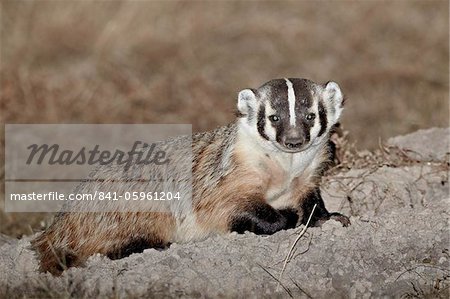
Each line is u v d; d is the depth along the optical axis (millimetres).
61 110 21219
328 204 14367
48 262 12648
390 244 12273
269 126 12125
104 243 12734
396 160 15211
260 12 28000
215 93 23281
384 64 25328
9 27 25141
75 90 21922
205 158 12695
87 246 12758
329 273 11914
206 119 21375
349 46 26531
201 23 26625
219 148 12609
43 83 21969
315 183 12930
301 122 12102
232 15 27688
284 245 12078
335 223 12391
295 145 11938
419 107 22422
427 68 25219
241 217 12516
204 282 11641
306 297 11695
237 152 12398
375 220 12539
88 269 12039
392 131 20625
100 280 11688
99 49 24797
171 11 26734
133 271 11812
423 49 26469
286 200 13031
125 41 25297
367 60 25875
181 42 25766
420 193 14469
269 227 12484
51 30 25094
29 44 24672
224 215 12539
